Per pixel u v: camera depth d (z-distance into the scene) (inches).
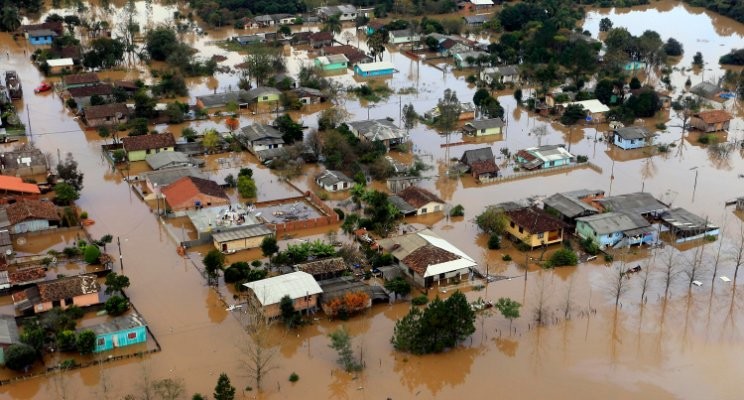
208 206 4670.3
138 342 3405.5
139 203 4795.8
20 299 3595.0
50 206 4525.1
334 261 3934.5
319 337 3503.9
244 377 3203.7
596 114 6505.9
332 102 6860.2
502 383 3228.3
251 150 5679.1
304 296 3599.9
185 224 4532.5
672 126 6505.9
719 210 4879.4
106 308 3599.9
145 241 4320.9
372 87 7308.1
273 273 3909.9
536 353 3427.7
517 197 5027.1
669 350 3474.4
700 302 3848.4
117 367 3253.0
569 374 3294.8
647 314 3740.2
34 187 4813.0
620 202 4662.9
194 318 3602.4
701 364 3380.9
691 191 5182.1
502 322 3646.7
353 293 3636.8
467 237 4473.4
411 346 3366.1
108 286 3742.6
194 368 3250.5
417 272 3887.8
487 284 3976.4
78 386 3125.0
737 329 3639.3
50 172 5162.4
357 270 4025.6
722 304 3836.1
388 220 4466.0
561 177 5403.5
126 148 5413.4
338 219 4591.5
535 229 4261.8
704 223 4478.3
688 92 7308.1
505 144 6008.9
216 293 3801.7
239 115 6505.9
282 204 4849.9
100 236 4347.9
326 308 3614.7
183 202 4589.1
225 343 3427.7
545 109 6776.6
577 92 7003.0
